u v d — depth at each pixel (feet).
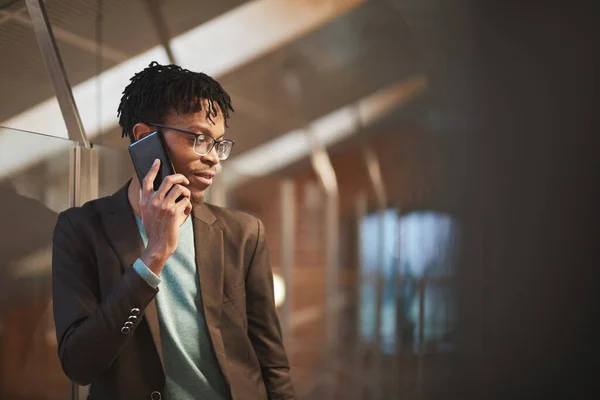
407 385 18.26
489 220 21.72
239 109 18.94
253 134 20.49
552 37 19.94
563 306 20.43
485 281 21.06
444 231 22.15
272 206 17.44
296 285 19.51
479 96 21.45
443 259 21.62
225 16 13.60
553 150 21.03
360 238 22.35
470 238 21.75
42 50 7.10
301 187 22.27
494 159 21.86
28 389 6.11
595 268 20.48
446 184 22.41
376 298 20.97
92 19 9.57
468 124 21.98
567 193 20.85
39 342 6.25
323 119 21.47
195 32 13.02
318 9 15.58
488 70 20.71
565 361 19.90
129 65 10.76
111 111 10.34
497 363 19.75
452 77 20.88
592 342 20.03
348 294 21.01
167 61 12.34
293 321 19.04
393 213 22.61
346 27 17.06
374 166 22.79
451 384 18.78
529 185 21.33
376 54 19.08
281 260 17.71
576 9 19.63
